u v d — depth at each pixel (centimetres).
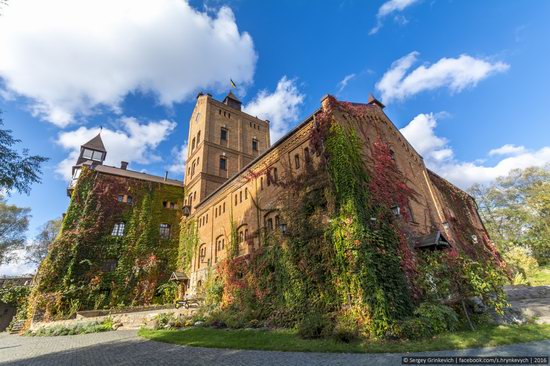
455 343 902
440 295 1251
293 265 1605
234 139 4109
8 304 3422
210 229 2934
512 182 4916
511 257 3512
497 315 1212
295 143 1956
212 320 1719
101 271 2959
